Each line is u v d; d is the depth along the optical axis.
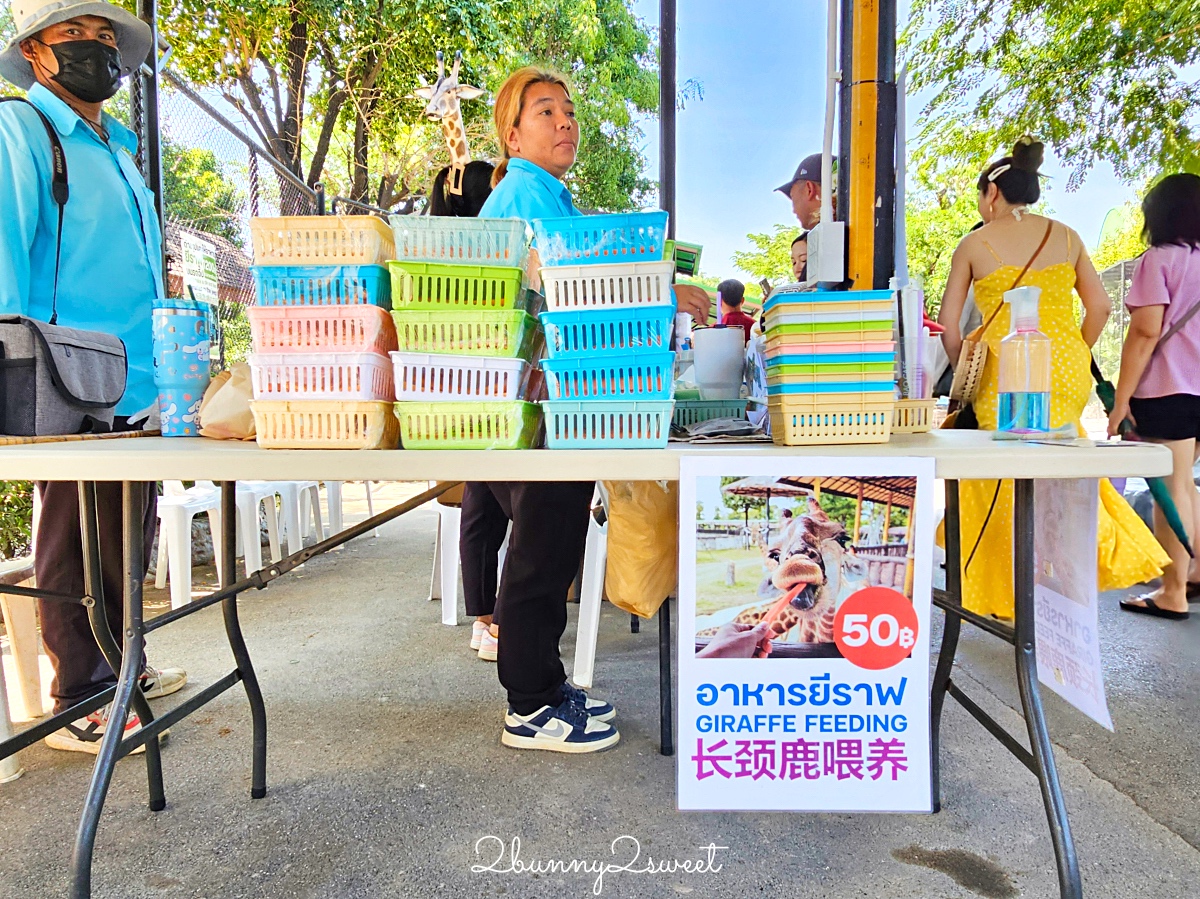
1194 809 1.47
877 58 1.84
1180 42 5.23
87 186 1.73
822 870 1.29
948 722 1.89
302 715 1.98
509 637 1.70
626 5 9.48
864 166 1.88
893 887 1.25
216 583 3.49
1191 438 2.63
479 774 1.65
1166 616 2.70
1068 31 5.69
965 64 6.20
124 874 1.29
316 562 3.97
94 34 1.77
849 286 1.80
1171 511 2.61
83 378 1.35
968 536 2.22
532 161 1.83
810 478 0.95
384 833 1.42
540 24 8.31
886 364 1.08
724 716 0.98
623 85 9.56
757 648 0.97
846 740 0.98
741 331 1.57
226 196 4.93
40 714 1.95
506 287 1.05
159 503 2.82
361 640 2.63
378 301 1.07
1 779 1.63
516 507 1.59
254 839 1.40
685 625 0.97
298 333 1.04
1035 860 1.32
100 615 1.41
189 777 1.64
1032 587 1.09
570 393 1.05
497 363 1.04
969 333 2.44
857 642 0.96
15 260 1.57
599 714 1.87
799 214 2.97
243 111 6.67
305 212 5.75
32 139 1.62
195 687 2.18
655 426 1.04
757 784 0.98
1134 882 1.25
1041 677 1.23
